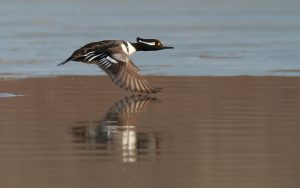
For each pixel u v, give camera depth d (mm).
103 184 11164
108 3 57625
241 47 30328
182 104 17797
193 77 22500
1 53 28438
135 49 15195
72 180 11359
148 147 13422
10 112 16703
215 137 14219
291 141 13852
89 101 18219
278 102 18031
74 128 15016
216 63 25781
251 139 14062
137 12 49625
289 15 45938
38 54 28141
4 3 56594
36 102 18016
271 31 36719
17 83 21172
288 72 23438
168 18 44750
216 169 11984
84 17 45406
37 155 12859
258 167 12094
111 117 16172
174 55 28031
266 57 27234
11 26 39125
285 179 11406
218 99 18500
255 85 20766
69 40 32875
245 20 42969
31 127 15109
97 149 13281
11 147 13445
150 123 15539
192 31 37250
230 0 57969
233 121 15742
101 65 13422
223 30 37562
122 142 13828
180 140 13984
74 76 22719
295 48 29766
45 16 45750
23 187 10984
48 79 22047
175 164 12305
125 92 19672
